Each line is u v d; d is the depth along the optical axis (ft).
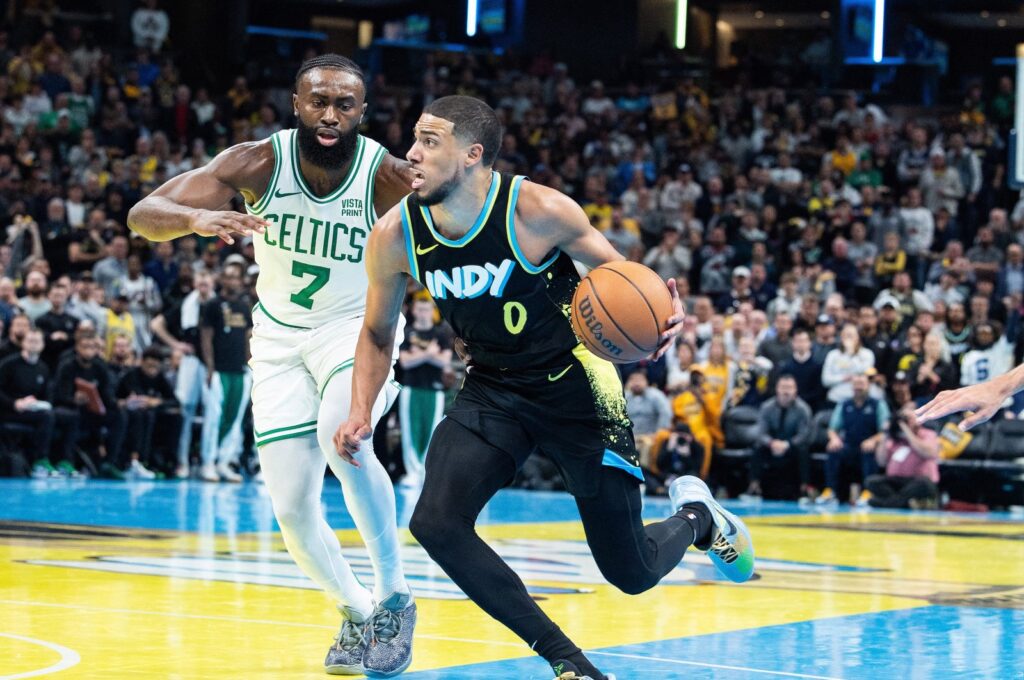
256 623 15.92
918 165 59.72
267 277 13.79
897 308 45.27
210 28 78.54
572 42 82.17
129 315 44.83
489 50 80.12
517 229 11.39
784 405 40.83
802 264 49.98
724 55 92.02
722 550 13.62
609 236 52.39
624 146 64.03
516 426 11.84
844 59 81.15
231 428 42.80
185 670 12.98
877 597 19.39
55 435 43.27
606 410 11.75
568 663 11.30
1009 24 93.04
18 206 49.26
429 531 11.42
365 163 13.53
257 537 26.18
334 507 34.50
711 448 41.98
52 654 13.67
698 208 57.11
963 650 14.89
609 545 11.99
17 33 67.31
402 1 92.89
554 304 11.69
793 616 17.37
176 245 48.88
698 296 49.42
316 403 13.50
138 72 66.59
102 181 55.47
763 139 63.82
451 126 11.10
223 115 67.92
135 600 17.63
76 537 25.76
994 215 51.44
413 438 43.14
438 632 15.55
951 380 40.68
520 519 31.94
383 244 11.78
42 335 42.73
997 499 40.24
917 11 89.10
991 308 45.68
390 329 12.35
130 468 43.98
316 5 94.99
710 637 15.56
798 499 41.63
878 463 39.68
